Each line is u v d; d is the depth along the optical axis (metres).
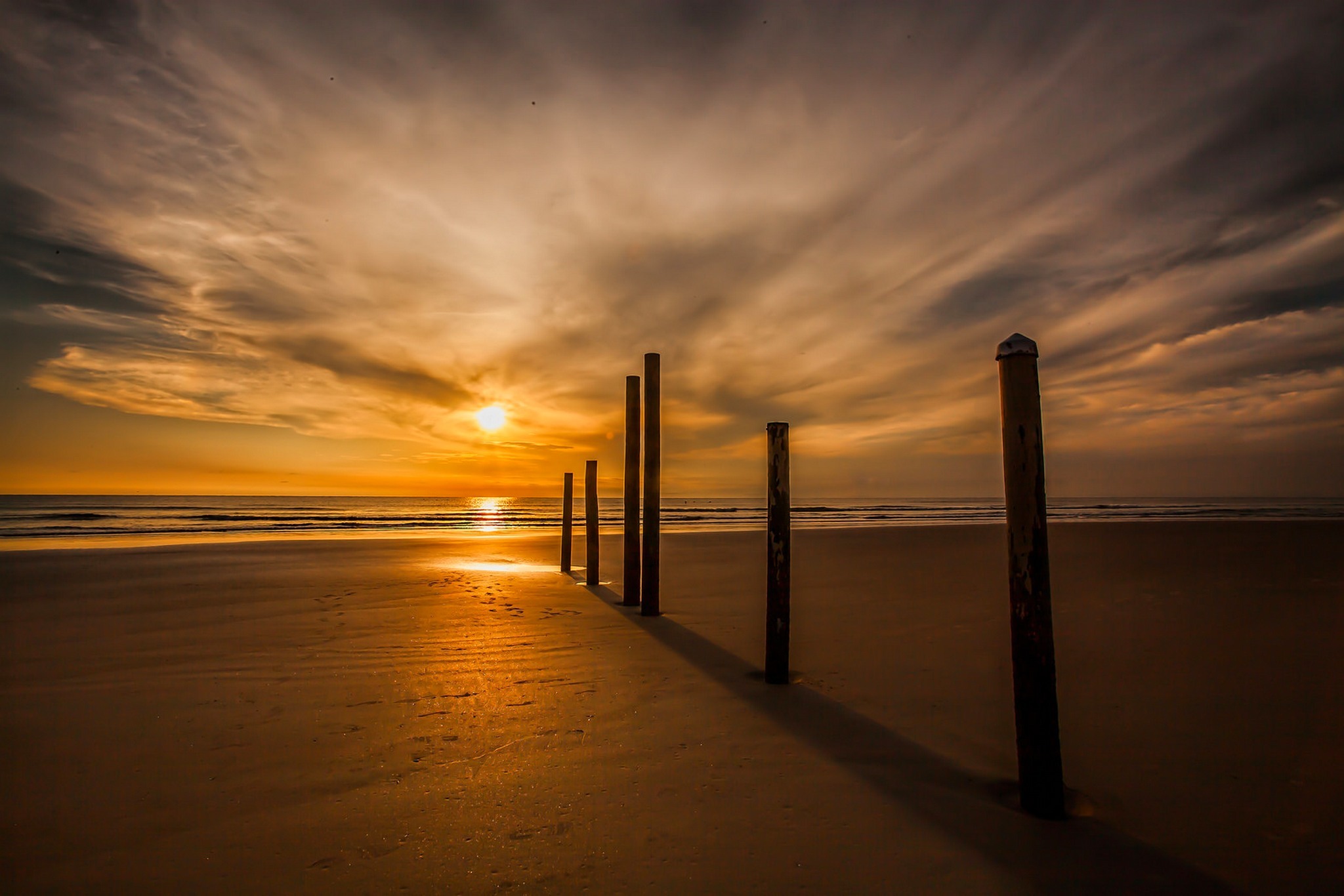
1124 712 3.69
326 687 4.32
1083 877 2.16
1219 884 2.11
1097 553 12.09
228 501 77.38
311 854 2.31
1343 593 7.56
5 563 10.69
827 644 5.51
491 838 2.41
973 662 4.91
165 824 2.52
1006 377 2.65
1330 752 3.14
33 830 2.47
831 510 54.94
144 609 7.01
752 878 2.16
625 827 2.49
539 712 3.83
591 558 9.45
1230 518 32.75
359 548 15.06
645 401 7.00
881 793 2.78
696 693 4.19
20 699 4.04
